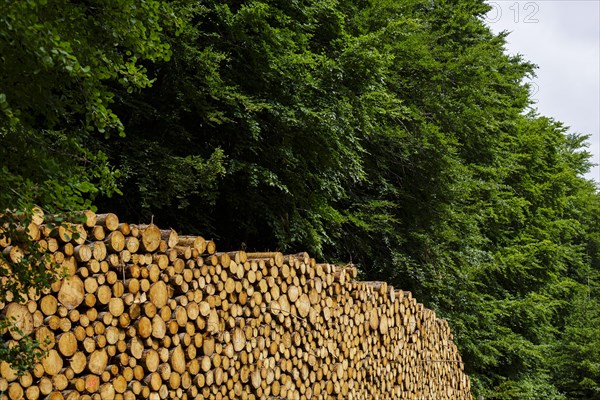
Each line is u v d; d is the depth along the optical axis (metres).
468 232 17.70
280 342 7.28
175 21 4.62
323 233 12.49
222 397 6.49
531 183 22.55
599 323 22.41
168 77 10.46
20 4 3.49
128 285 5.56
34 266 4.21
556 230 23.67
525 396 17.77
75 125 9.24
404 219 15.96
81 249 5.14
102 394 5.28
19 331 4.16
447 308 16.31
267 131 11.72
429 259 15.57
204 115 10.58
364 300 8.79
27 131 3.99
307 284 7.76
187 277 6.15
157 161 9.95
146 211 10.07
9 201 3.85
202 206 11.72
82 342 5.16
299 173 11.88
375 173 15.33
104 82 9.50
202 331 6.30
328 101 12.09
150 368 5.69
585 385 21.20
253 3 10.85
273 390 7.13
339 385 8.13
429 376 10.44
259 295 7.02
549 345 20.72
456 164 15.87
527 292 20.98
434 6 19.03
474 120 17.38
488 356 16.78
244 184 11.68
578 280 29.55
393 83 15.38
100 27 4.29
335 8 14.09
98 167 4.39
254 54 11.12
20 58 3.79
